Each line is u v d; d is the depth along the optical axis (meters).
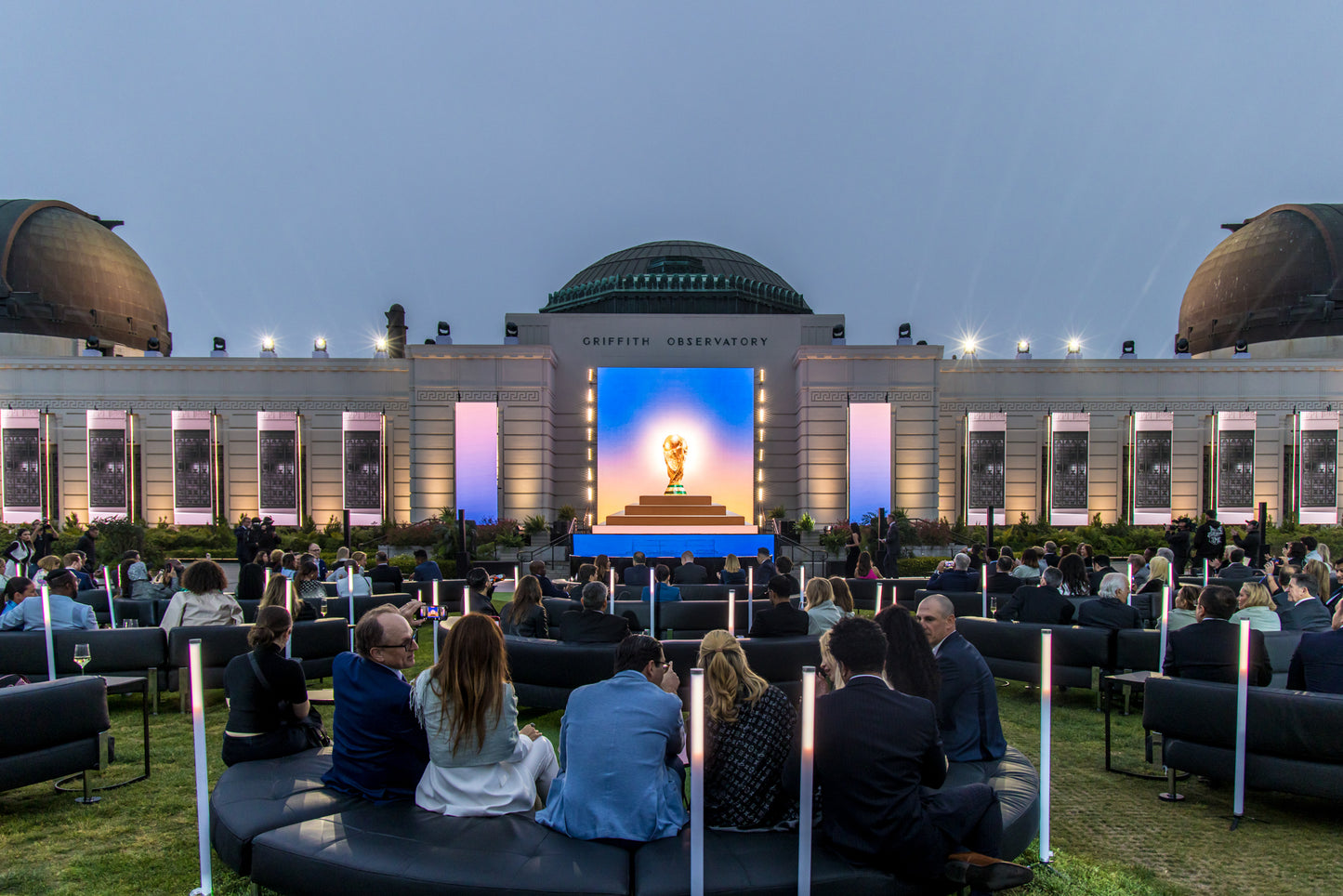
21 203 40.28
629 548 28.38
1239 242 41.38
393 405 34.53
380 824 4.93
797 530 31.62
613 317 34.72
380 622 5.45
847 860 4.52
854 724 4.50
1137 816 6.65
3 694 6.35
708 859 4.57
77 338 39.28
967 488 34.34
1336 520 33.56
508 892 4.30
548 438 33.19
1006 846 4.99
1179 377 34.41
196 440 33.78
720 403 34.53
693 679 4.37
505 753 5.17
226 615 10.55
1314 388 34.00
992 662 11.12
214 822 5.19
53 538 21.94
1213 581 14.99
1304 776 6.21
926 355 33.06
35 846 6.01
